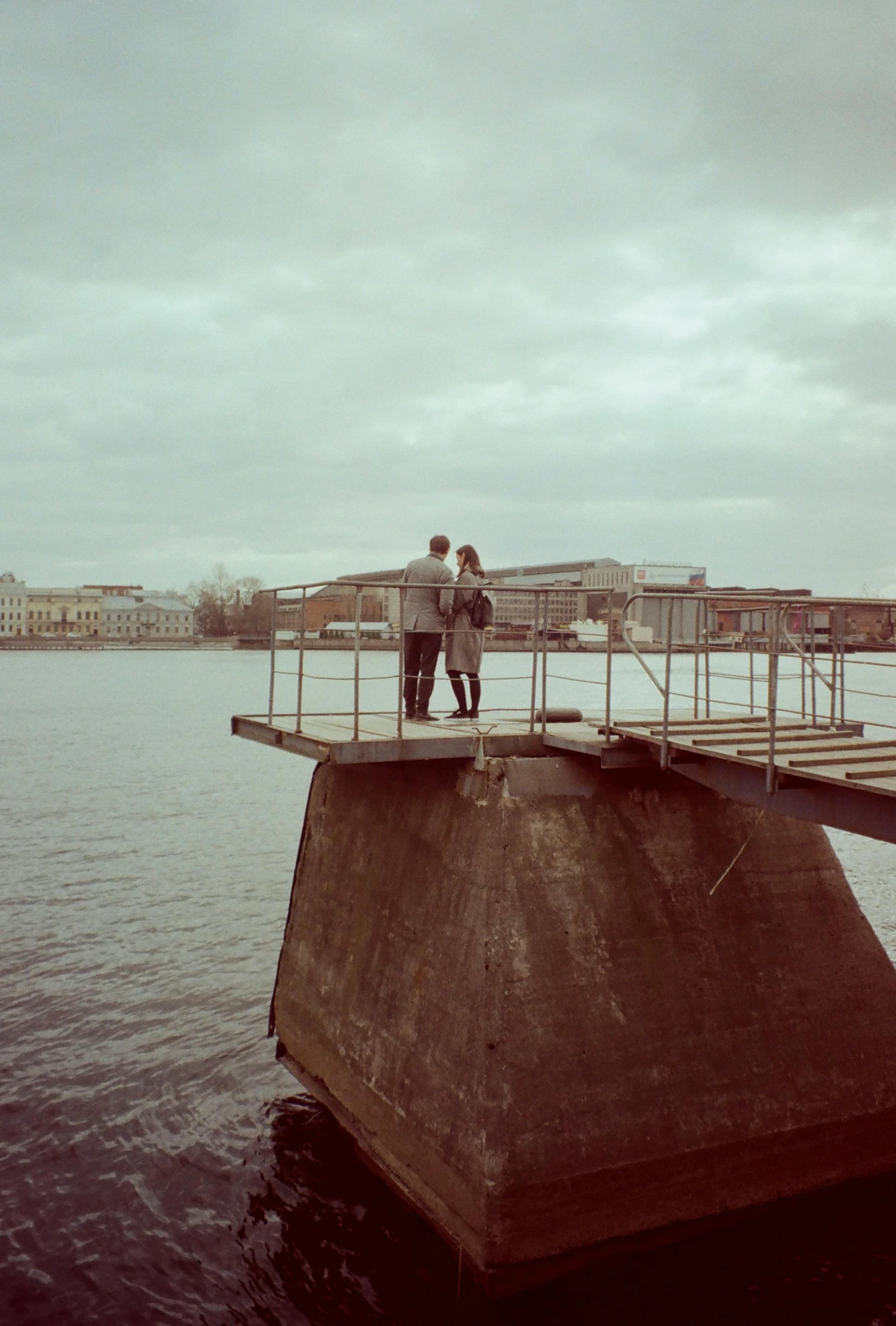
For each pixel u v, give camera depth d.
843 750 8.05
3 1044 13.73
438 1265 8.48
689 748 8.02
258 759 43.53
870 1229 8.56
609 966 8.36
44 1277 9.05
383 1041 9.54
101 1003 15.16
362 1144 9.88
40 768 40.03
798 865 9.42
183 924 18.92
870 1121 8.94
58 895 20.78
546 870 8.41
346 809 11.37
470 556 11.74
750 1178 8.51
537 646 9.48
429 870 9.31
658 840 8.93
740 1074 8.55
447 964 8.67
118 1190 10.38
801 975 9.04
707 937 8.79
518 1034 7.95
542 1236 7.83
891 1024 9.24
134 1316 8.51
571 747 8.75
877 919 18.84
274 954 17.36
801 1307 7.82
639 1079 8.20
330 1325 8.23
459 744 8.73
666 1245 8.23
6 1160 10.95
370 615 181.62
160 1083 12.68
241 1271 9.00
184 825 28.05
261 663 161.62
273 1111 12.00
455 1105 8.24
